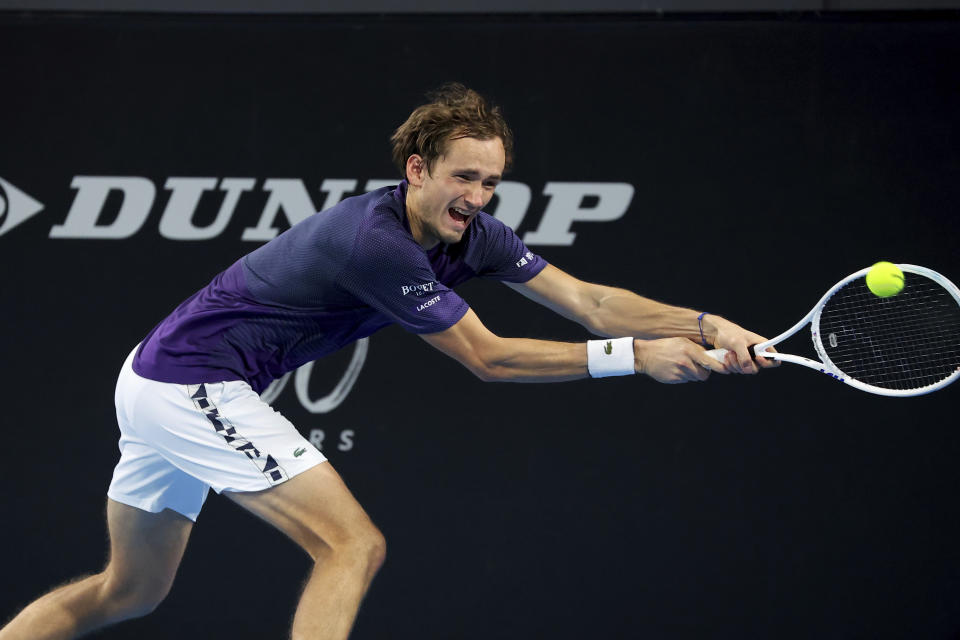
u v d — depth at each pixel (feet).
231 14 54.85
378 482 51.75
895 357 50.70
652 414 51.80
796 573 50.31
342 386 52.44
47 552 51.42
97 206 53.72
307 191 53.67
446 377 52.42
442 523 51.44
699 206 52.80
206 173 53.88
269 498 32.24
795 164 52.80
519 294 52.90
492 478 51.67
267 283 33.17
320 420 52.21
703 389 51.80
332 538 31.45
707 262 52.34
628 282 52.37
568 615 50.67
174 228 53.57
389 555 51.26
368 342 52.70
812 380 51.39
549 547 51.13
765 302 51.90
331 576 30.76
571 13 54.34
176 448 33.19
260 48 54.70
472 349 33.60
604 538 51.08
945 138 52.39
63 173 53.93
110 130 54.24
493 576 51.03
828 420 51.08
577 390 52.19
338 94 54.34
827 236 52.13
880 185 52.31
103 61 54.70
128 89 54.54
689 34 54.08
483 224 36.42
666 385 51.96
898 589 49.88
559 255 52.75
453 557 51.21
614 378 52.19
